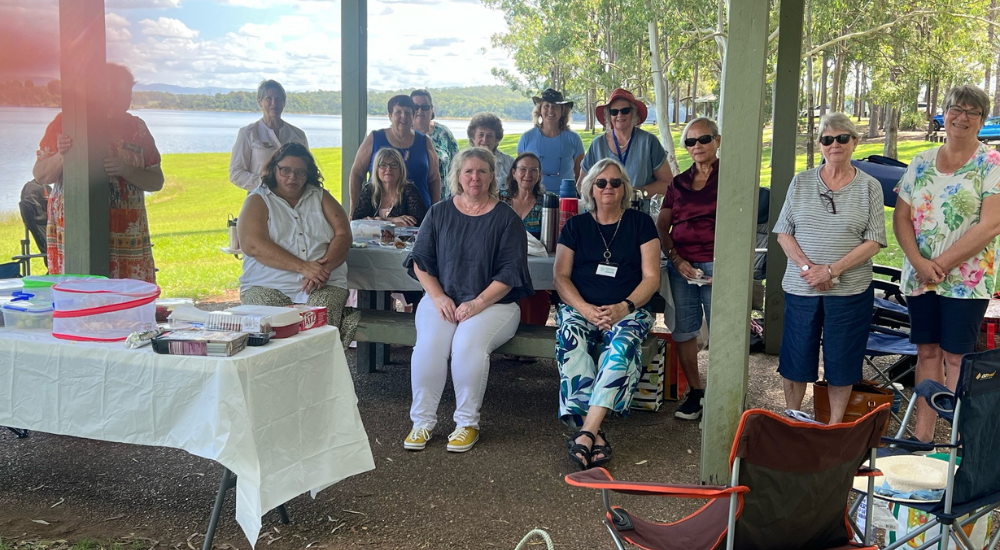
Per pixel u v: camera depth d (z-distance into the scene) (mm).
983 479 2434
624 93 5496
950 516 2299
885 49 21812
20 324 3203
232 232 5281
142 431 2871
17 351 3037
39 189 6516
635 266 4270
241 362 2709
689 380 4695
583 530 3170
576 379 4078
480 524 3209
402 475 3725
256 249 4391
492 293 4234
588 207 4398
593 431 3852
